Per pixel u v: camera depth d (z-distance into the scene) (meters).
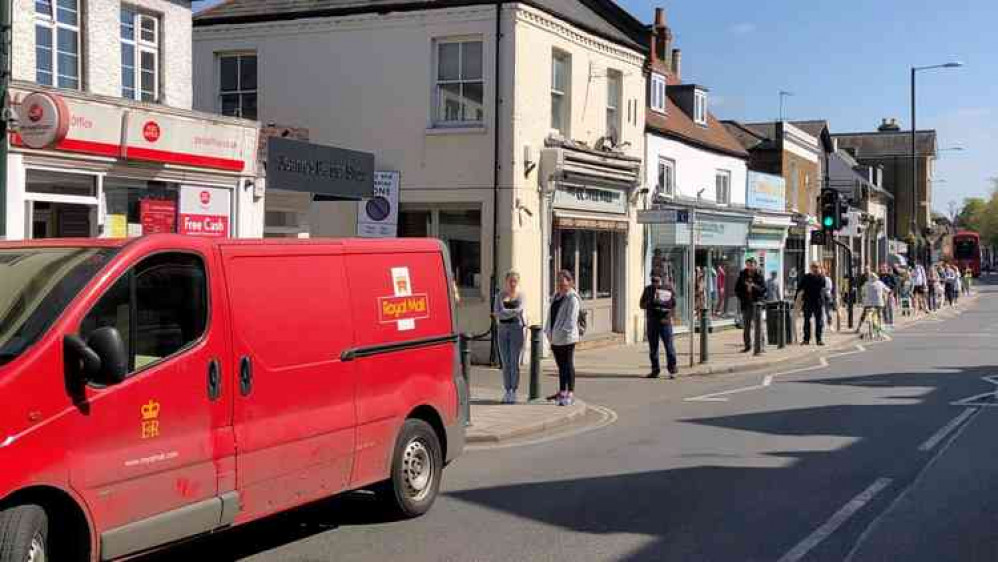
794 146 39.03
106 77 14.41
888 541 7.18
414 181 20.84
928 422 12.57
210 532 6.19
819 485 9.02
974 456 10.30
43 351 5.26
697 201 28.12
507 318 14.30
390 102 21.03
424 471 8.28
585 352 22.42
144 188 14.52
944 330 31.05
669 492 8.84
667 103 29.97
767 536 7.34
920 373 18.45
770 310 24.12
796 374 18.77
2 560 5.06
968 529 7.49
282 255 6.86
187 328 6.10
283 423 6.71
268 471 6.58
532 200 20.56
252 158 16.16
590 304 23.31
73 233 13.59
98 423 5.47
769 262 34.62
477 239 20.48
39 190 12.93
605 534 7.46
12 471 5.05
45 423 5.22
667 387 17.03
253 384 6.47
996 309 44.59
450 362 8.70
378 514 8.13
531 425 12.34
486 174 20.20
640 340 25.25
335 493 7.24
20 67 12.93
